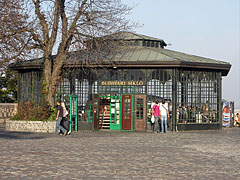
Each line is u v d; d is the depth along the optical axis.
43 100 28.55
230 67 31.11
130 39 33.31
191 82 29.98
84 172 10.73
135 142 19.69
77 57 29.00
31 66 30.80
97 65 28.97
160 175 10.42
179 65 28.52
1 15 27.58
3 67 32.16
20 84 32.84
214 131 29.55
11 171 10.73
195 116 30.14
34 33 27.94
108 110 30.64
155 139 21.66
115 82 29.73
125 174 10.52
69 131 27.33
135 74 29.58
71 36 28.25
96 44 28.22
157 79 29.31
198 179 9.95
